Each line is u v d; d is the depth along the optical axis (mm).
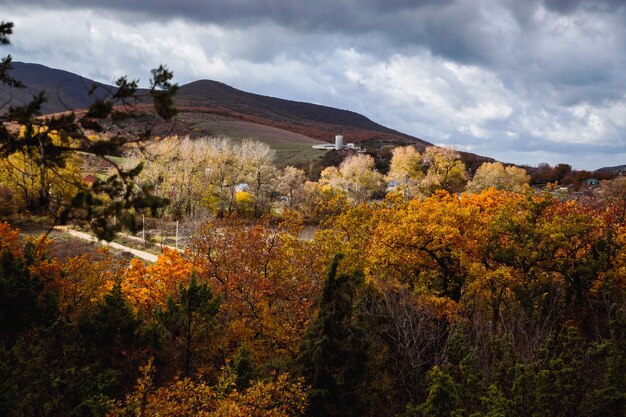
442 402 13195
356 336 16969
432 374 13695
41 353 14258
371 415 17797
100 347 17312
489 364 18750
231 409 12578
